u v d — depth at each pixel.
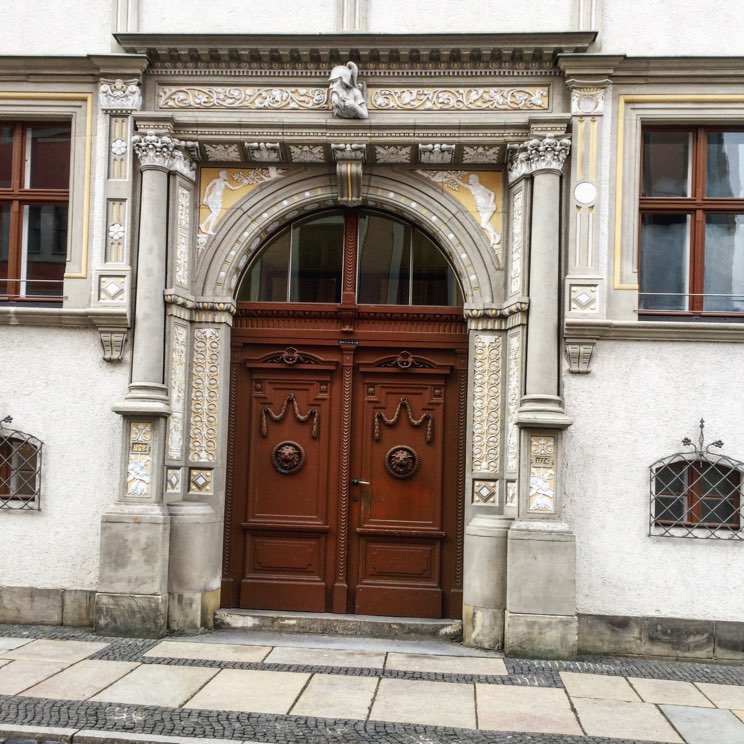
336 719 5.11
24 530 7.26
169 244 7.27
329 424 7.65
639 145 7.18
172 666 6.02
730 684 6.11
